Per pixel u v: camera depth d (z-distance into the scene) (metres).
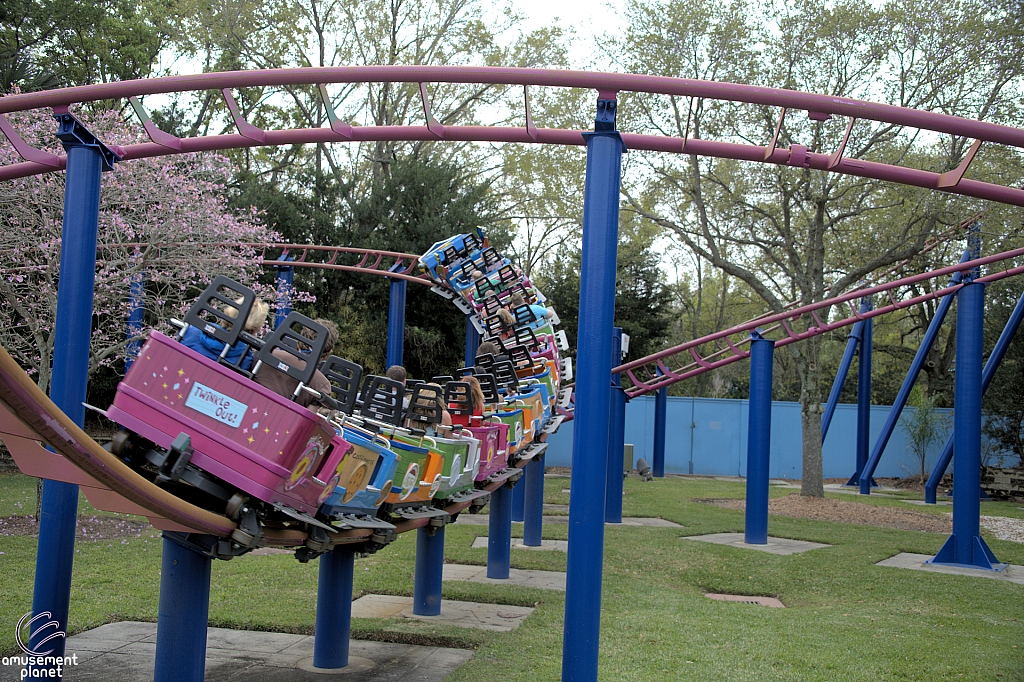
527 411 10.38
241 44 29.05
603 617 8.39
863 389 27.53
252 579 9.44
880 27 19.47
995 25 18.45
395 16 29.50
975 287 13.34
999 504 22.88
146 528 12.12
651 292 34.91
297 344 5.43
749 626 8.23
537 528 13.16
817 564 12.07
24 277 12.68
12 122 12.39
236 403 4.39
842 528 16.25
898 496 24.42
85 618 7.46
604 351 5.43
